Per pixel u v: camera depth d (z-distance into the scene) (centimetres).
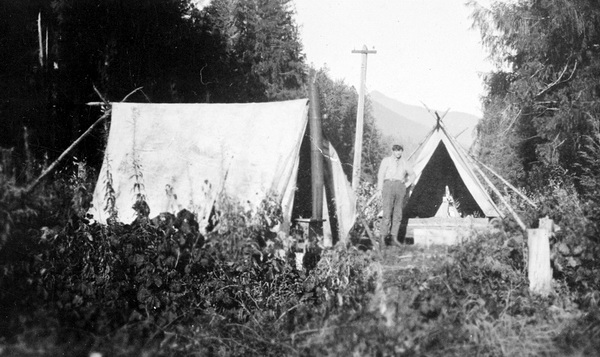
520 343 603
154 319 744
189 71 3053
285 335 677
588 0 2866
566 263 787
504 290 742
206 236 843
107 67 2586
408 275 777
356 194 1383
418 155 1561
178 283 788
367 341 575
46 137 2325
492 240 826
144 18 2691
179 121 1328
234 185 1192
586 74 2911
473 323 637
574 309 709
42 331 667
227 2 5288
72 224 816
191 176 1234
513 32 3067
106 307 735
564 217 841
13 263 746
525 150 3225
